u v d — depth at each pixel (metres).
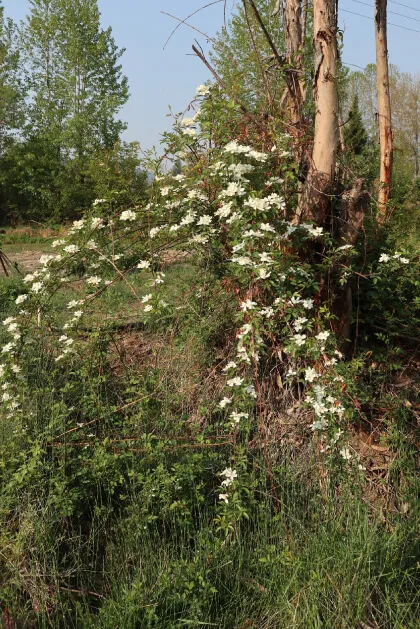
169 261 5.07
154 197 4.70
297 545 3.48
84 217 5.03
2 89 31.94
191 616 2.98
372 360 4.64
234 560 3.37
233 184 3.96
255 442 4.20
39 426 4.08
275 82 5.27
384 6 7.45
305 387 4.30
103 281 4.92
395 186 7.61
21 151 32.62
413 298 4.95
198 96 4.51
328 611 3.03
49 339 4.77
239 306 4.46
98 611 3.21
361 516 3.61
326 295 4.32
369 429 4.32
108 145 29.22
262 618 3.11
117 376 4.79
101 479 3.82
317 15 4.34
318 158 4.41
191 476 3.68
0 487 3.81
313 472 4.03
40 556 3.41
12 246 19.67
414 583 3.33
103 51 29.11
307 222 4.28
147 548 3.46
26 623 3.05
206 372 4.78
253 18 5.45
